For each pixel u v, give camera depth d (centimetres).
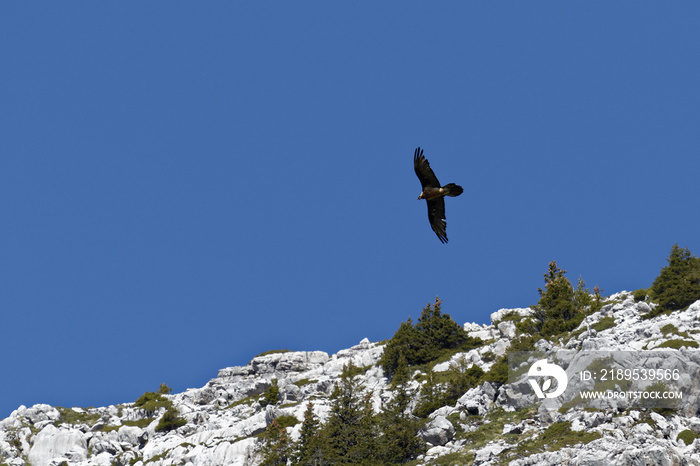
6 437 11962
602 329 10112
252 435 10769
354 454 8631
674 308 9819
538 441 7750
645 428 7275
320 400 10888
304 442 9119
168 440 11406
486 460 7712
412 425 8975
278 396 12044
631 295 11138
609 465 6769
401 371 10950
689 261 10531
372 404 10056
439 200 3072
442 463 7988
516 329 11444
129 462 11125
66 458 11294
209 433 11125
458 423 8894
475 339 11800
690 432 7219
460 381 9788
